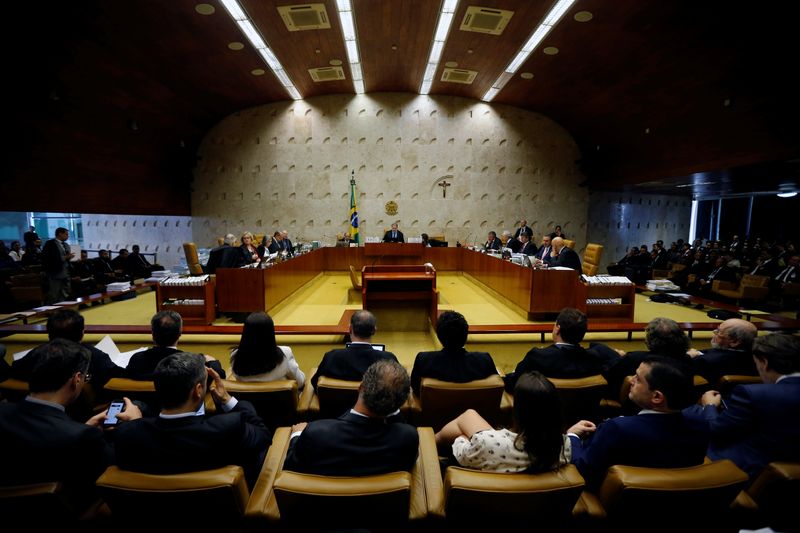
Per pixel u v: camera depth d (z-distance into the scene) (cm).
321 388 224
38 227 1614
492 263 793
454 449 163
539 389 140
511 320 594
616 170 1191
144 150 1066
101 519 149
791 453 165
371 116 1267
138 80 863
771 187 1193
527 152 1300
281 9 720
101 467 154
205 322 547
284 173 1278
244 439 154
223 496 128
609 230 1429
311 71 1026
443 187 1288
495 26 780
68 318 252
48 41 646
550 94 1103
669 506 132
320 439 142
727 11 596
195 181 1289
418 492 155
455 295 798
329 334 476
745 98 743
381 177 1280
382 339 521
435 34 847
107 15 651
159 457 139
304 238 1291
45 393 151
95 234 1393
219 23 744
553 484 129
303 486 123
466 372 231
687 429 150
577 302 571
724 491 132
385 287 563
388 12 753
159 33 738
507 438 148
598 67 882
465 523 137
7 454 141
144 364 231
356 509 126
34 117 750
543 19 738
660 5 636
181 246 1347
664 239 1523
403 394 144
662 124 963
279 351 237
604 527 144
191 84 974
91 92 808
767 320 537
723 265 873
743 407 175
